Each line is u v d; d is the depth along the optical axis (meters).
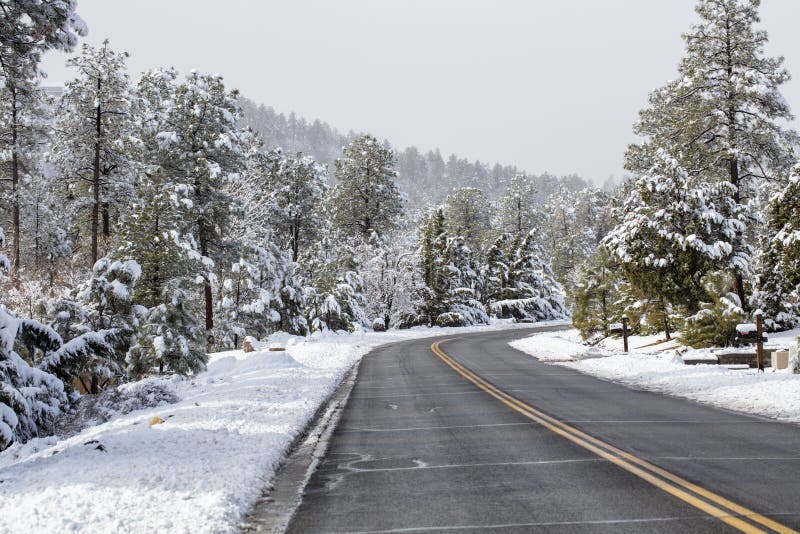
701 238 26.23
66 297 22.70
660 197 27.00
